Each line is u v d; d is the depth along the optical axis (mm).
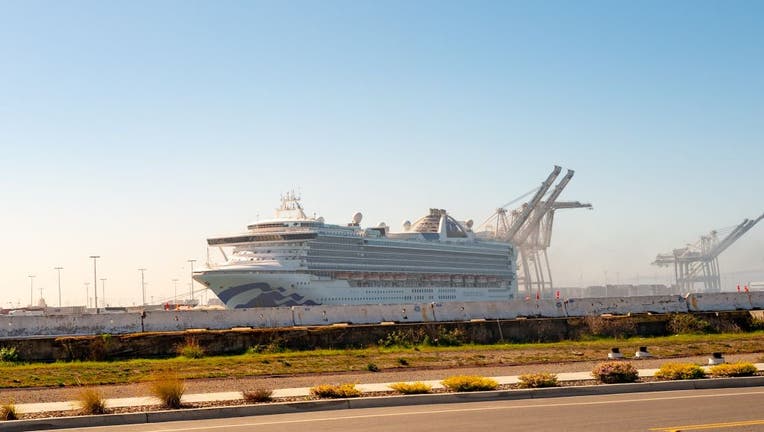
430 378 35281
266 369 40156
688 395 27625
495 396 27781
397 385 29047
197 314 56875
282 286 129625
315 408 26188
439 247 159625
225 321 57312
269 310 58625
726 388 29672
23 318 53469
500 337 55875
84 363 44406
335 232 138500
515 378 33156
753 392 28250
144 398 29328
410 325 54062
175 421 24625
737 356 43281
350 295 138625
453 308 63062
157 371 39719
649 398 26984
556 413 23953
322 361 43250
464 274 165250
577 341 56062
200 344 48812
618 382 30875
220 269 128375
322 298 133625
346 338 52250
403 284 150000
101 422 24328
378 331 53156
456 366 40594
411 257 152250
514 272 185625
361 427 22094
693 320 60625
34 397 31578
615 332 58594
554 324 57625
